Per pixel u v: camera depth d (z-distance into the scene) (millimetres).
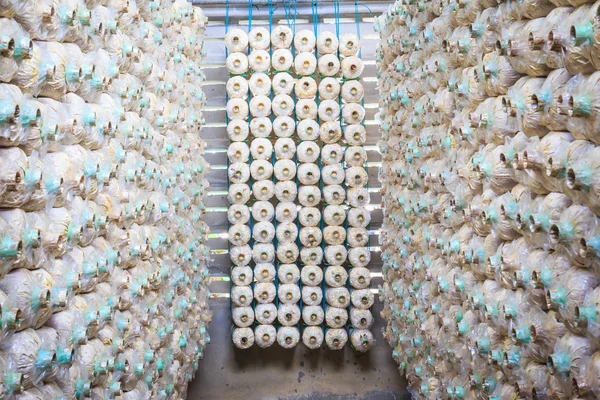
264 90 5633
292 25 6062
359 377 5848
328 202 5625
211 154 5969
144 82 3479
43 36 2113
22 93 1916
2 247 1740
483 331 2807
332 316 5566
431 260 3646
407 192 4137
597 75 1799
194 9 4996
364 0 5988
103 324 2576
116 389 2713
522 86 2295
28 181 1885
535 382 2277
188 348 4496
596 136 1824
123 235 2848
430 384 3777
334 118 5633
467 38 2840
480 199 2775
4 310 1731
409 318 4223
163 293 3707
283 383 5828
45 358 1913
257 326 5691
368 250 5629
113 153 2752
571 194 1954
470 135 2869
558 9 2053
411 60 3846
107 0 2824
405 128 4105
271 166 5621
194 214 4719
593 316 1832
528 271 2256
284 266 5602
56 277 2148
